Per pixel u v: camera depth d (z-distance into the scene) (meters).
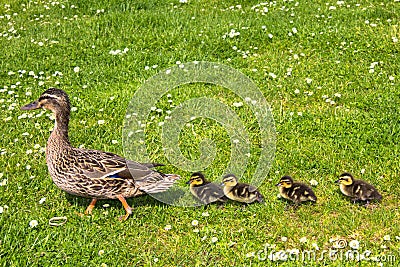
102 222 3.19
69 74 4.06
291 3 4.73
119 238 3.13
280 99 3.84
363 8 4.59
